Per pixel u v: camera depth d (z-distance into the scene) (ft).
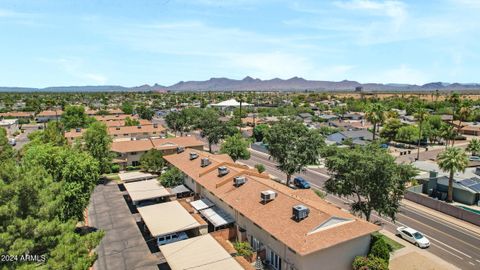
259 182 138.72
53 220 74.08
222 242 120.06
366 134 379.14
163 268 114.21
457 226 153.58
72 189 123.24
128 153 253.65
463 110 329.31
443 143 382.42
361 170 126.62
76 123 387.55
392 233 144.46
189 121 403.54
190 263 98.07
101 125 240.73
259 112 641.81
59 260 67.00
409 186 200.54
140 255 123.13
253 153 328.49
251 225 123.24
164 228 125.49
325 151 157.38
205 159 179.83
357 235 100.63
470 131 436.76
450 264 117.60
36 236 69.10
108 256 122.21
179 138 285.23
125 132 343.05
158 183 188.96
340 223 105.40
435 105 617.21
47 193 80.02
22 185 71.87
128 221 155.33
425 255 123.85
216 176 161.07
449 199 189.16
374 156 127.34
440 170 222.07
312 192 144.66
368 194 132.46
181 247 108.27
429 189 201.98
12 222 66.44
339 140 353.92
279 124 209.46
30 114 572.10
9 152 172.35
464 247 131.75
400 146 366.02
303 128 203.92
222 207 147.02
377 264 98.68
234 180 145.59
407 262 118.11
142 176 205.46
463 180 198.49
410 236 135.03
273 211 115.24
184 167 189.37
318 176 244.22
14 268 61.57
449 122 424.87
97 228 147.33
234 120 469.16
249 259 112.06
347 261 103.19
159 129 364.58
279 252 106.52
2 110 627.87
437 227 151.84
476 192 185.47
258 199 126.41
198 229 134.62
